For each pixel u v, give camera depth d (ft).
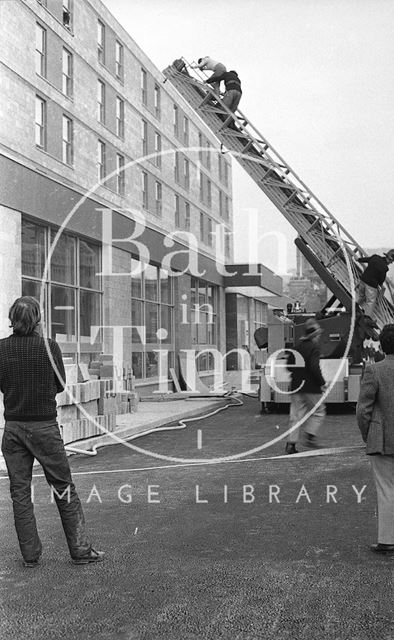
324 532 20.81
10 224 56.44
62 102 66.74
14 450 17.83
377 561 17.88
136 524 22.16
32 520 17.85
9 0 57.72
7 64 57.26
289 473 30.94
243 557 18.37
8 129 57.31
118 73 81.15
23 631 13.65
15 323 17.98
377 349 58.44
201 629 13.64
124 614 14.46
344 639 13.09
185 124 102.68
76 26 70.08
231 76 57.31
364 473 30.50
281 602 15.03
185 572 17.15
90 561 18.02
